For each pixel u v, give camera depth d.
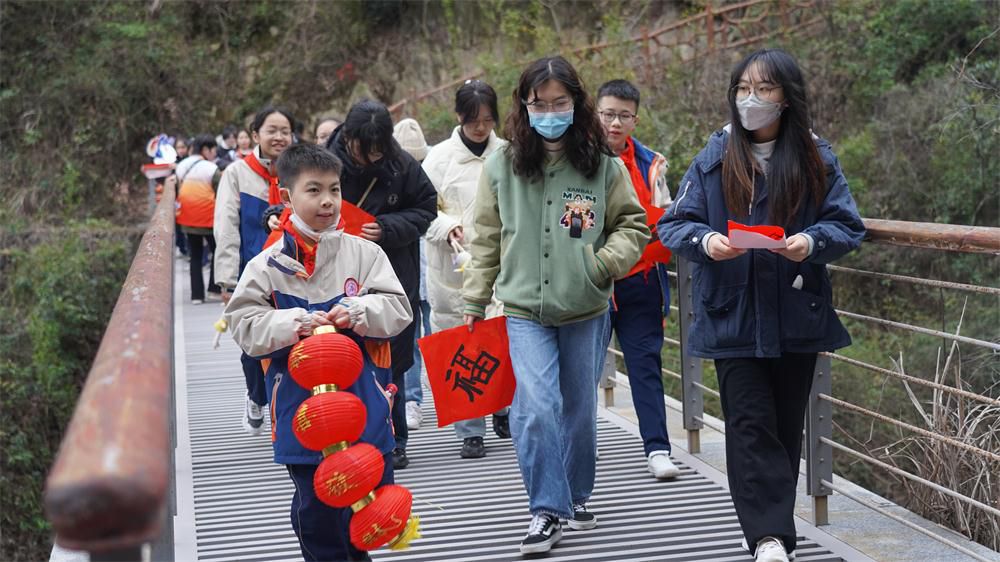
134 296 2.15
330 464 2.74
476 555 3.85
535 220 3.78
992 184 12.88
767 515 3.37
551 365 3.76
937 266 12.20
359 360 2.82
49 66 25.06
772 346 3.36
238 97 25.92
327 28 25.38
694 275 3.57
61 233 20.27
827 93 16.81
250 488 5.00
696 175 3.54
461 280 5.43
